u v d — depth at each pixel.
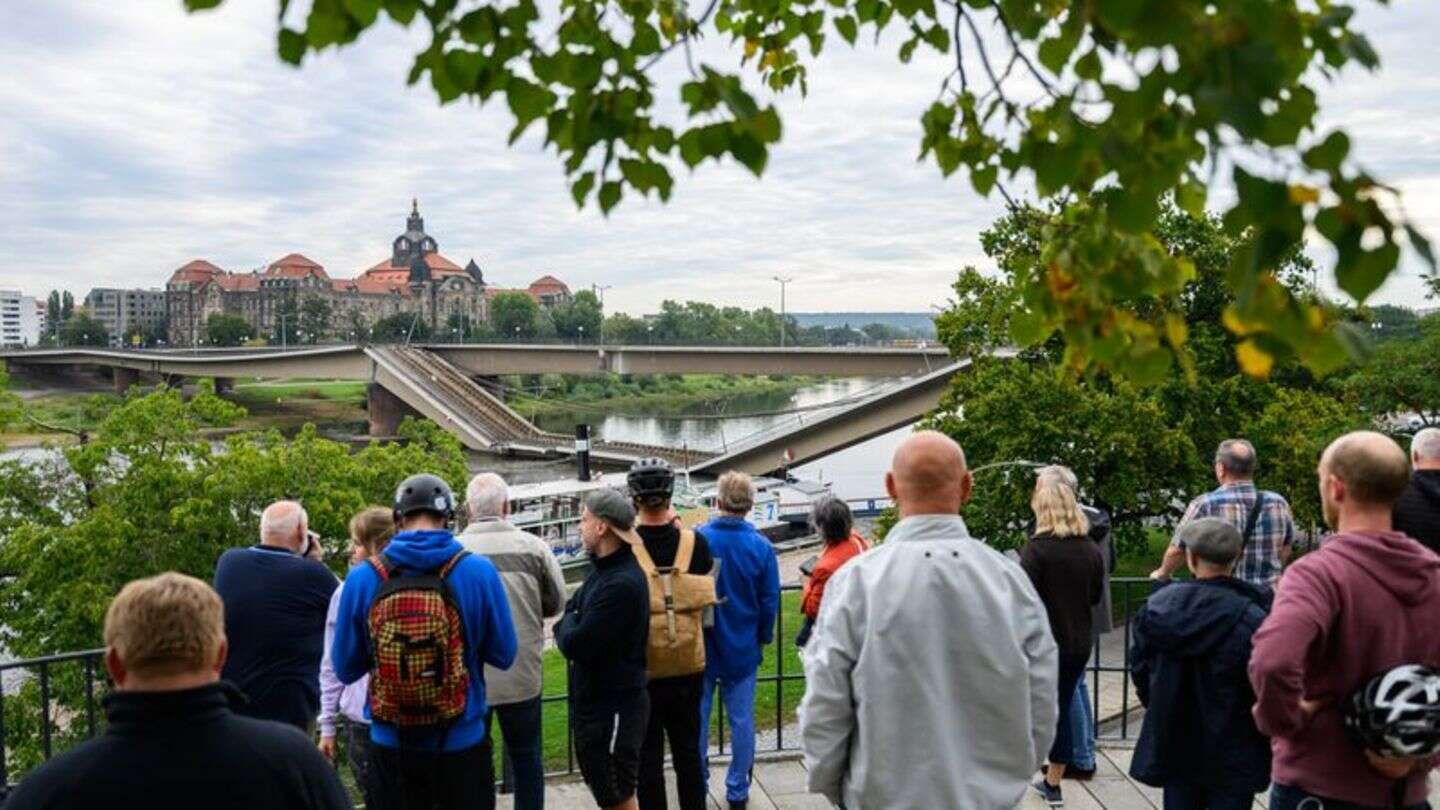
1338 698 3.44
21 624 29.61
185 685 2.63
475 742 4.62
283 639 5.27
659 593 5.39
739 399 154.00
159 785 2.55
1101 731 13.73
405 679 4.37
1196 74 1.78
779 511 56.44
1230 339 29.48
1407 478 3.50
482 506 5.52
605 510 5.14
